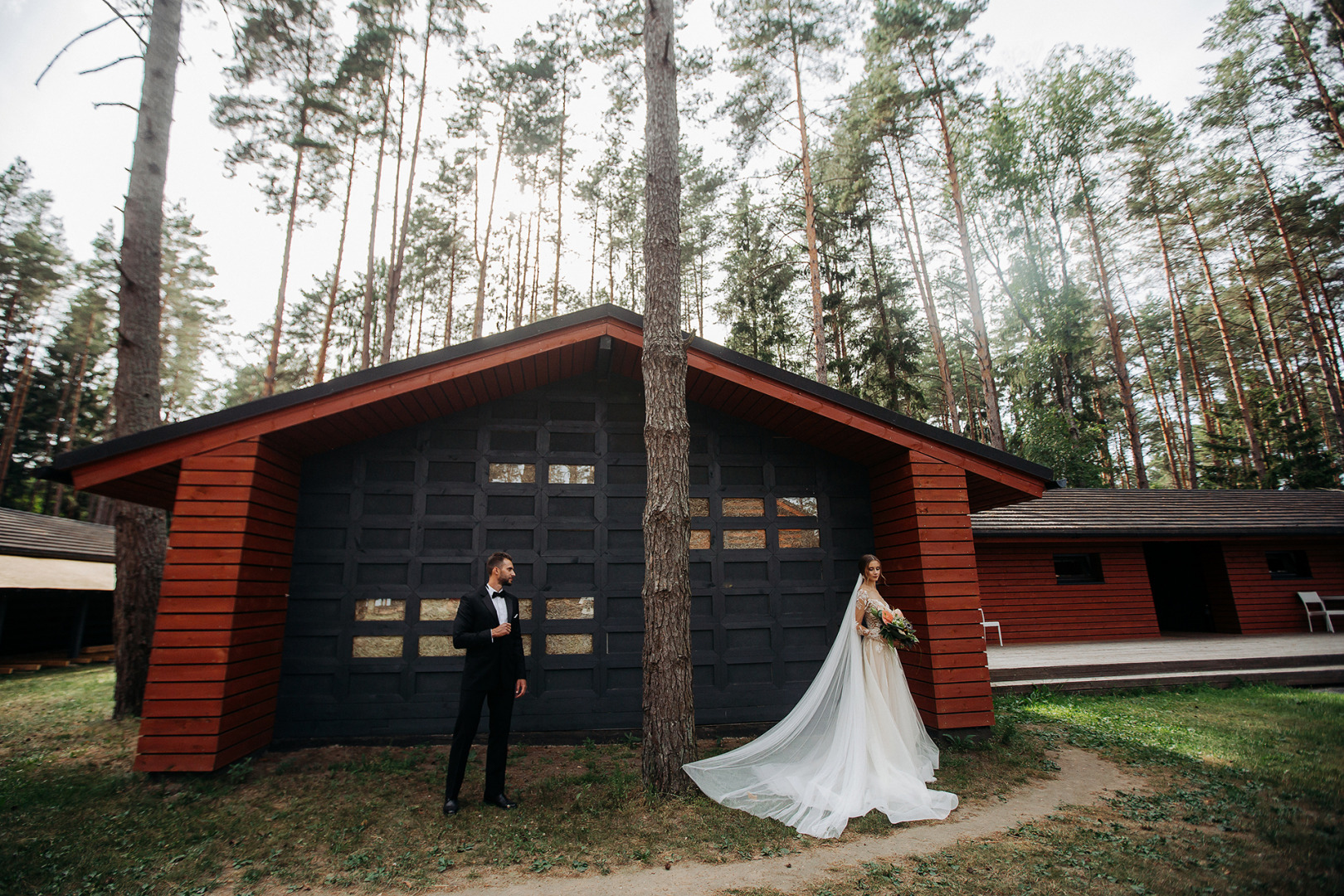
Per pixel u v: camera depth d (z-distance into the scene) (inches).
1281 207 922.1
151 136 340.2
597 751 240.5
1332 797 180.4
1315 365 1143.0
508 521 273.3
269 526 235.9
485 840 158.9
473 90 797.9
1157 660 379.9
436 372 238.2
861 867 143.3
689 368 256.2
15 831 165.3
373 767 215.9
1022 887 131.5
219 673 207.0
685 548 203.5
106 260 1108.5
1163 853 147.4
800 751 210.2
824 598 286.0
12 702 355.6
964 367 1310.3
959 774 209.3
